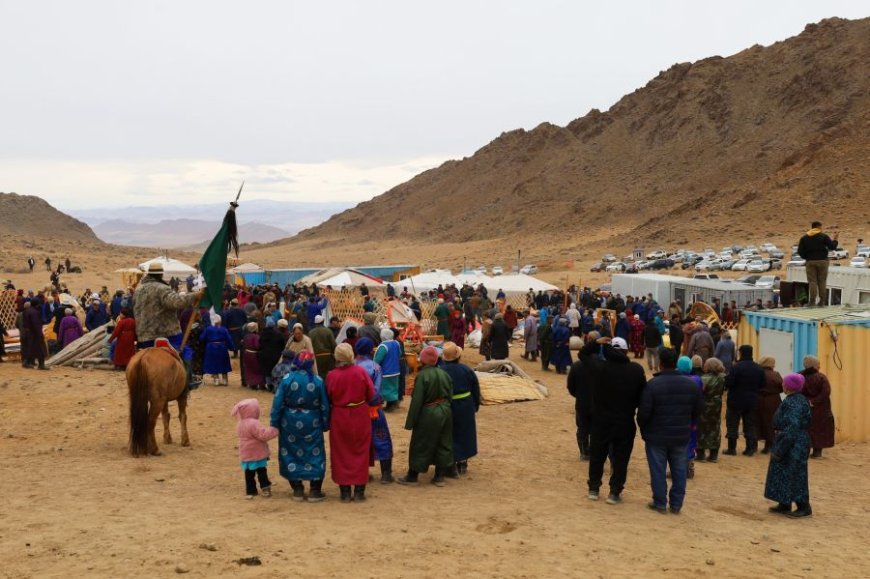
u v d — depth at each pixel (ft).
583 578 23.16
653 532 28.50
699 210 502.38
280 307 84.74
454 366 36.17
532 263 396.98
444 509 30.35
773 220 436.35
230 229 38.65
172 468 35.12
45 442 39.93
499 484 35.09
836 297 82.94
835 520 32.09
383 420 34.53
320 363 52.16
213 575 22.08
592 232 589.32
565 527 28.53
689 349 65.31
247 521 27.45
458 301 102.63
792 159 515.09
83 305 115.75
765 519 31.76
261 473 30.89
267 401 54.03
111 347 63.67
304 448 30.17
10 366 64.13
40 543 24.48
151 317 39.19
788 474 32.12
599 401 32.09
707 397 42.11
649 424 31.32
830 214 420.36
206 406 51.16
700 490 36.17
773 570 24.94
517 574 23.24
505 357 71.56
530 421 52.47
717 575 24.08
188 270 162.20
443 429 34.12
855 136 499.92
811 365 44.75
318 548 24.79
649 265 317.63
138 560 23.08
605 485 35.60
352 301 98.37
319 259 576.20
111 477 33.12
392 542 25.70
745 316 60.64
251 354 57.57
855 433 50.37
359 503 30.60
